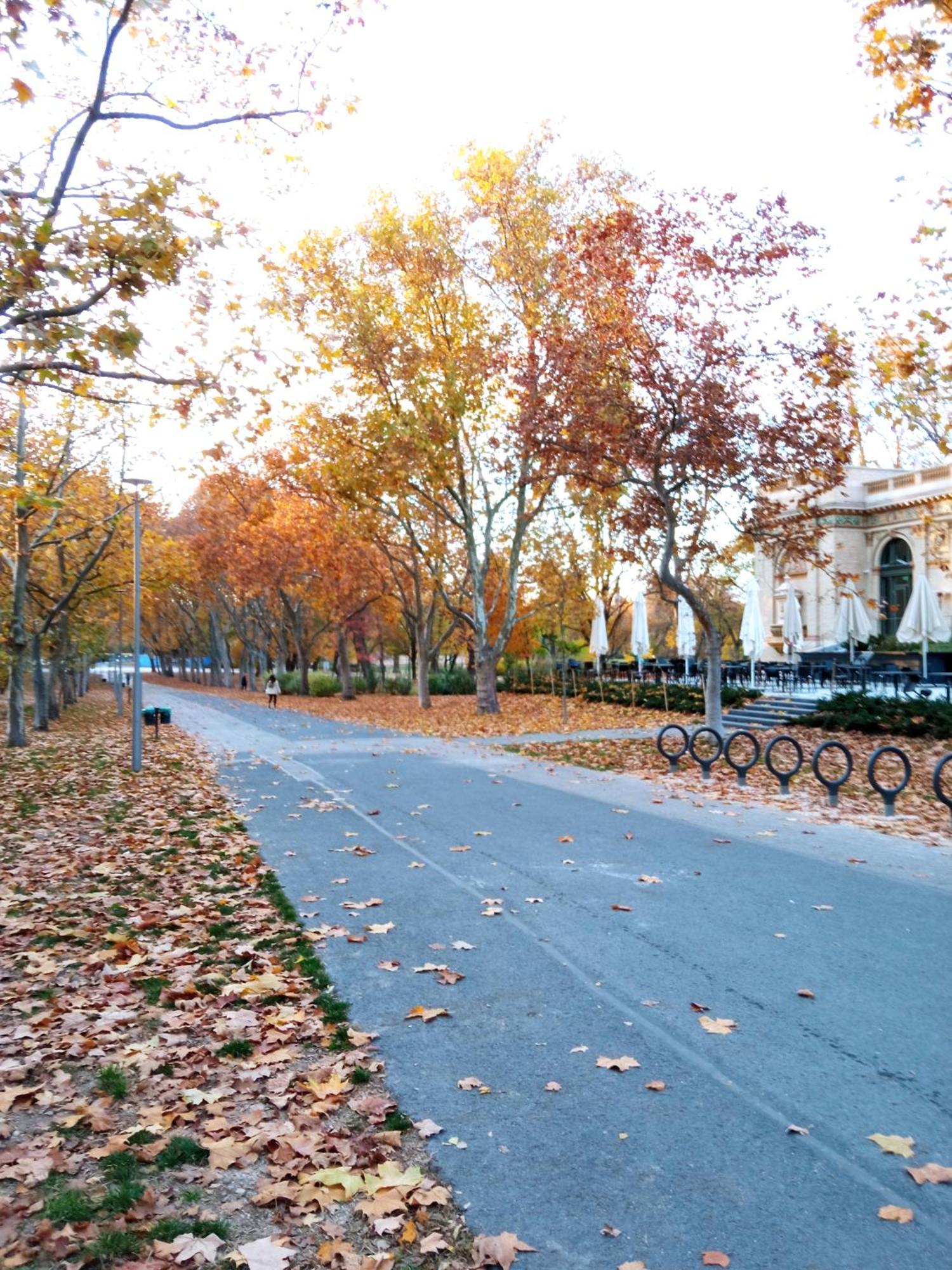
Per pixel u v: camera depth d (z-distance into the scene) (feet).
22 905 24.45
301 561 141.59
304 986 18.06
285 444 101.09
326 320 82.12
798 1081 14.06
